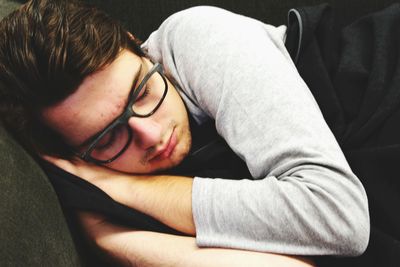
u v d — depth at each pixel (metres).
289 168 0.56
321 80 0.70
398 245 0.58
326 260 0.61
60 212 0.61
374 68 0.69
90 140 0.62
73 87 0.57
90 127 0.60
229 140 0.62
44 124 0.63
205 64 0.64
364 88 0.69
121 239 0.62
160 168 0.69
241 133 0.59
